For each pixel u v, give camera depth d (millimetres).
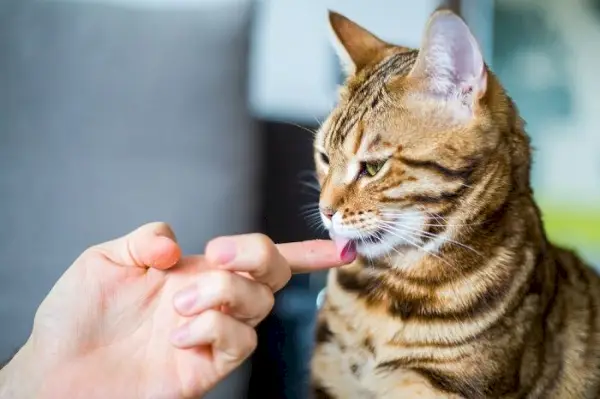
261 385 760
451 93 516
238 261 374
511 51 1168
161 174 712
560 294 560
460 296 514
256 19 839
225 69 710
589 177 1155
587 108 1174
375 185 517
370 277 541
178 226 715
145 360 403
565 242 1102
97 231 709
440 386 507
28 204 704
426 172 510
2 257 702
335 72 807
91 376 400
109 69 706
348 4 1076
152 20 706
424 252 522
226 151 716
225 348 377
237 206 720
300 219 842
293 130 854
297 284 812
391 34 1093
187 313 378
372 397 530
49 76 704
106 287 413
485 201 520
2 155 704
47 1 704
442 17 504
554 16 1178
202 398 406
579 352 553
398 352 517
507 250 522
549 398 536
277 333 784
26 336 691
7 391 406
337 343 545
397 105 521
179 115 711
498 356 506
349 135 531
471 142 511
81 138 707
